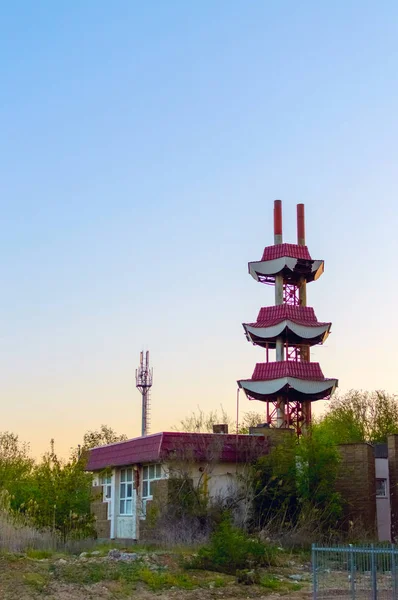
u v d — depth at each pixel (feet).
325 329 190.39
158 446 112.06
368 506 114.42
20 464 200.03
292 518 110.63
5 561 76.23
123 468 126.21
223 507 106.93
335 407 241.55
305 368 189.98
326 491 111.24
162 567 79.10
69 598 67.10
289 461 112.88
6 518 96.53
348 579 78.79
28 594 67.26
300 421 190.08
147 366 271.28
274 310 194.18
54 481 117.19
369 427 234.79
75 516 112.98
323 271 202.49
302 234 213.87
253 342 197.26
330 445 116.78
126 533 120.57
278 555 91.15
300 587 75.25
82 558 81.46
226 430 134.10
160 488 110.83
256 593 72.02
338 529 110.42
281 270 196.65
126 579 73.61
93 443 262.26
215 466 112.57
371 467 118.93
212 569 80.38
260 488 112.16
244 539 85.35
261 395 191.11
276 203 212.02
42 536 95.55
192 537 99.76
